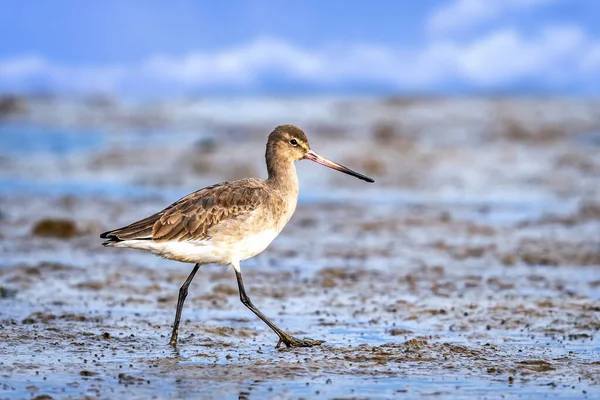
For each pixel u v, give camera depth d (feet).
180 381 32.65
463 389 32.04
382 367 34.76
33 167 100.73
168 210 37.88
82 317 42.37
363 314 44.14
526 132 126.21
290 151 41.93
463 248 61.31
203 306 45.70
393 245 62.85
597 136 126.93
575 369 34.55
